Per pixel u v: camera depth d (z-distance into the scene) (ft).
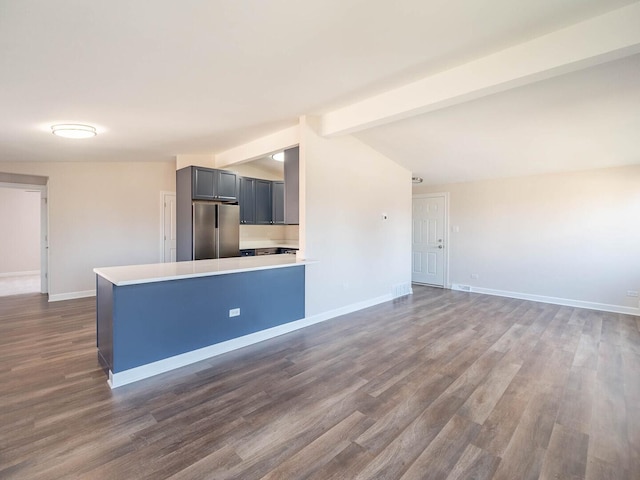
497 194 19.39
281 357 10.25
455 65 8.59
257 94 9.48
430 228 22.47
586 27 6.79
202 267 10.92
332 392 8.09
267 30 6.19
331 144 14.15
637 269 15.20
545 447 6.11
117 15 5.27
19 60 6.42
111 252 18.89
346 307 15.39
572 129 12.19
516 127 12.50
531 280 18.24
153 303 8.98
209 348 10.26
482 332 12.68
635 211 15.23
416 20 6.27
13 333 12.04
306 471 5.47
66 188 17.47
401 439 6.32
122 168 19.19
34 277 24.52
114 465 5.53
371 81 9.38
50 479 5.21
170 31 5.90
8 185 17.28
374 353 10.58
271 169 22.82
